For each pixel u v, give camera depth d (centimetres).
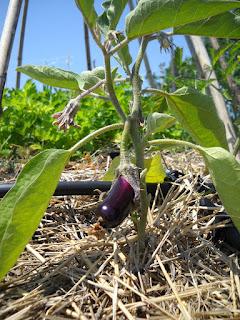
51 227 37
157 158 35
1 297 27
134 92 30
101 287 28
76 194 38
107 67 29
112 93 30
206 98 34
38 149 75
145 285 28
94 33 28
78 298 27
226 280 30
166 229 34
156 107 48
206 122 34
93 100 86
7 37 36
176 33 30
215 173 28
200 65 69
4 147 75
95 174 51
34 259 32
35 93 90
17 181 27
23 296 27
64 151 28
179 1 25
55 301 27
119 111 30
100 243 32
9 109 78
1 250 26
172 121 36
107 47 28
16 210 26
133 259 30
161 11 26
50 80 34
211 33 29
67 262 30
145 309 26
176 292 27
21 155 71
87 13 27
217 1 25
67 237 36
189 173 44
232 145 63
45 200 27
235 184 28
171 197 39
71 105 28
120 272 29
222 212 37
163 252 32
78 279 29
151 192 40
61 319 25
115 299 27
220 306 27
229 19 28
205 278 30
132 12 26
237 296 28
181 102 33
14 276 30
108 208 25
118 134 77
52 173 27
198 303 27
